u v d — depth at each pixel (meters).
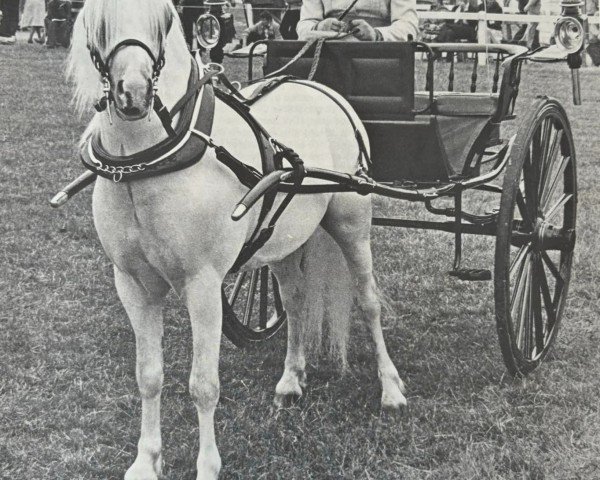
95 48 3.04
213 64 3.68
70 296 5.95
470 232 4.93
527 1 17.11
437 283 6.34
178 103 3.33
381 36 4.91
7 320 5.47
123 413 4.34
